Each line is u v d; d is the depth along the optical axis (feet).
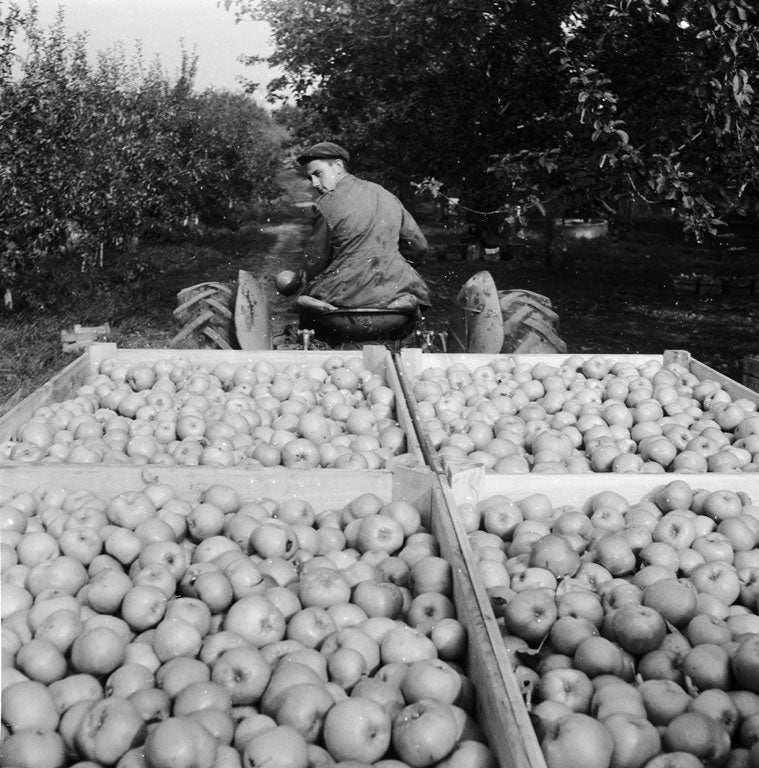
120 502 12.55
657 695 8.79
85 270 54.39
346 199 23.21
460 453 15.66
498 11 33.32
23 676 8.97
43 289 46.52
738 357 37.93
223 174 88.38
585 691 8.89
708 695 8.66
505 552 12.71
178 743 7.49
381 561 11.77
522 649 9.84
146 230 73.26
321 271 23.95
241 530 12.11
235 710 8.82
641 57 28.81
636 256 75.00
